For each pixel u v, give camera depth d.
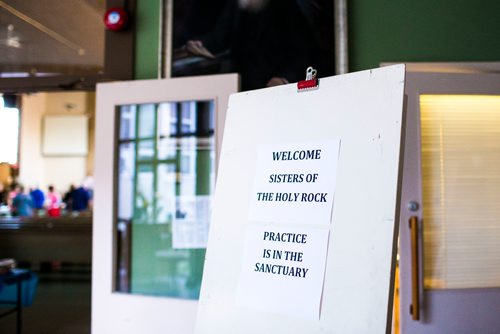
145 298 2.53
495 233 2.48
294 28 2.59
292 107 1.49
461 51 2.51
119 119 2.73
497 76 2.39
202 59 2.68
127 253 2.75
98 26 3.01
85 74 2.80
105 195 2.67
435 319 2.33
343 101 1.38
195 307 2.44
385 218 1.21
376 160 1.27
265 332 1.35
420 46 2.53
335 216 1.30
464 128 2.51
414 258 2.31
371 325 1.17
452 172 2.49
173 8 2.72
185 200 2.71
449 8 2.52
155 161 2.74
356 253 1.24
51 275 6.38
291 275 1.35
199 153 2.68
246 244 1.47
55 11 3.02
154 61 2.74
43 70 3.51
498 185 2.50
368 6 2.57
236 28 2.65
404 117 1.27
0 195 8.90
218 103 2.50
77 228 6.62
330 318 1.24
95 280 2.64
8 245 6.71
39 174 11.16
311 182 1.38
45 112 11.30
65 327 3.96
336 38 2.54
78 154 11.20
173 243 2.71
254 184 1.51
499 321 2.33
